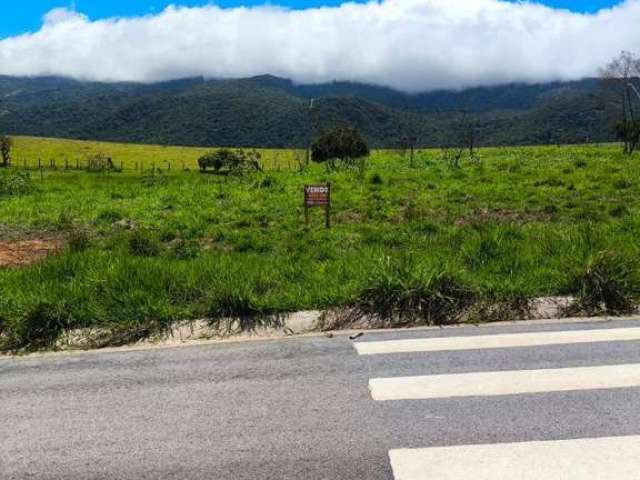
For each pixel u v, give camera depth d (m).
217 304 6.13
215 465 3.41
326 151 49.22
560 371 4.66
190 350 5.48
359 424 3.84
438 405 4.10
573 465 3.29
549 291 6.53
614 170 20.95
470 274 6.82
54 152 123.50
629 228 10.17
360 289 6.25
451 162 26.91
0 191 21.73
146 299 6.19
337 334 5.80
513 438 3.61
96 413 4.16
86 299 6.28
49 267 7.44
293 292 6.50
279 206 15.59
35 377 4.94
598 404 4.06
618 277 6.46
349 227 12.15
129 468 3.41
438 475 3.23
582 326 5.85
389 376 4.66
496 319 6.17
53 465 3.48
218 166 84.06
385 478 3.22
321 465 3.37
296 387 4.50
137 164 101.81
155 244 10.23
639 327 5.76
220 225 13.30
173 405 4.25
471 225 11.09
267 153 112.88
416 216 13.39
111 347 5.69
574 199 15.33
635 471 3.23
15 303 6.12
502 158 29.70
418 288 6.19
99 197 19.27
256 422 3.93
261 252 9.97
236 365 5.03
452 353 5.14
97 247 10.28
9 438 3.83
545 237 8.55
